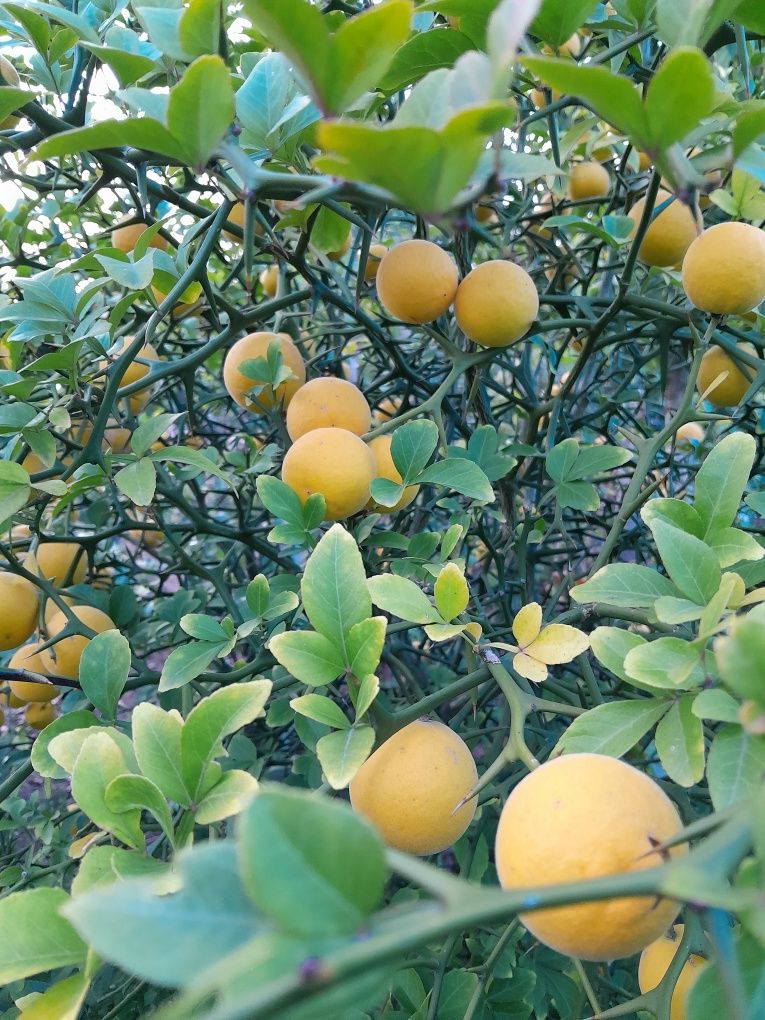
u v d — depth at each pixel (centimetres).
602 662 21
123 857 18
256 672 38
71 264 37
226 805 19
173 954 11
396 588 24
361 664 21
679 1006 24
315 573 22
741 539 23
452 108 15
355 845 10
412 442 31
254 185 22
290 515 31
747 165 23
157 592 63
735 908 10
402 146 14
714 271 32
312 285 41
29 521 42
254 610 30
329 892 10
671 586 23
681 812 33
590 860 16
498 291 35
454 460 31
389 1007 35
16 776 35
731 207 35
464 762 25
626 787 17
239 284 69
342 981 9
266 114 31
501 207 57
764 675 14
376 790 24
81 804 18
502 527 55
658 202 43
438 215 15
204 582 65
